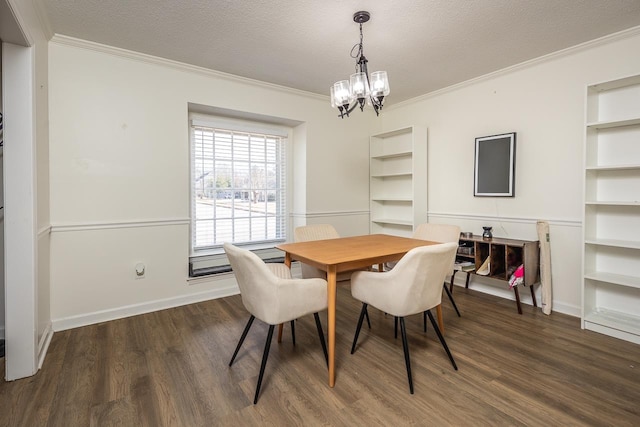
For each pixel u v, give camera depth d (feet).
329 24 7.45
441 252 5.78
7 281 5.85
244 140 12.39
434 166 12.65
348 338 7.79
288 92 12.10
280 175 13.39
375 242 8.50
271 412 5.11
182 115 9.98
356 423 4.85
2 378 5.97
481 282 11.27
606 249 8.43
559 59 9.06
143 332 8.08
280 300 5.50
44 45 7.55
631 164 7.63
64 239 8.29
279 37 8.07
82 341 7.55
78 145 8.41
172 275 9.96
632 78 7.38
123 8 6.84
